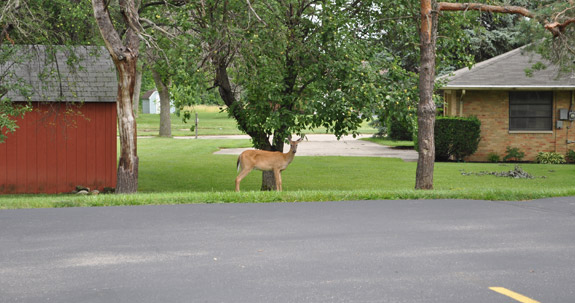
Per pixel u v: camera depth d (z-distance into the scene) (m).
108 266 6.95
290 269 6.84
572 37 13.83
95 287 6.16
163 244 8.07
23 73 20.00
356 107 15.75
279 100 15.91
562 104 26.97
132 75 14.89
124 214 10.43
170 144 37.41
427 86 14.84
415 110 16.33
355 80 15.64
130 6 14.33
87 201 11.62
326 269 6.84
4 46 16.80
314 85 16.69
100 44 20.03
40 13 16.05
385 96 15.97
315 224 9.51
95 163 20.39
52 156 20.20
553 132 27.08
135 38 14.80
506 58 27.61
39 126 20.09
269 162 15.76
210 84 17.55
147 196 12.31
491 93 27.11
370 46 16.98
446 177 20.92
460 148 26.61
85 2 17.58
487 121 27.20
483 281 6.39
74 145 20.30
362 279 6.45
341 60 15.68
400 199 12.41
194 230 9.01
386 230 9.04
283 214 10.45
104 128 20.41
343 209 11.02
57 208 11.17
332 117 16.09
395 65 16.39
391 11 16.56
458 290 6.07
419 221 9.80
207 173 23.69
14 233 8.77
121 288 6.12
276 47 15.35
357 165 25.55
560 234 8.79
